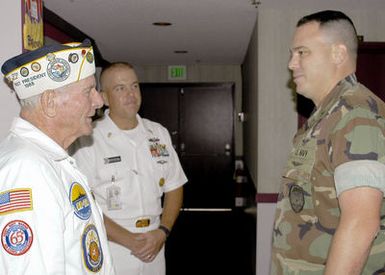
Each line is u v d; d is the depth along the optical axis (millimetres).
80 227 1165
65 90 1190
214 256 4727
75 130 1240
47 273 1020
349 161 1152
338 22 1364
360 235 1108
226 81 6859
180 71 6859
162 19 3801
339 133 1202
